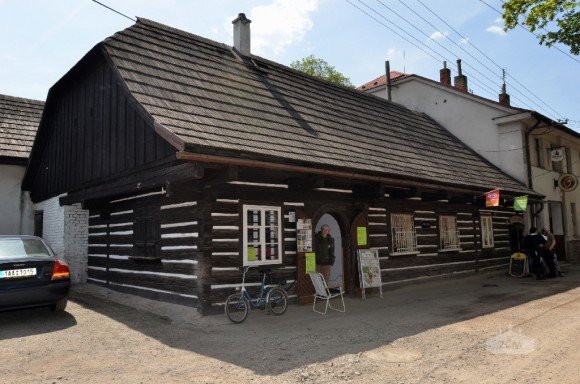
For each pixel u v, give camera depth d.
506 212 18.98
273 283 9.34
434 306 10.02
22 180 16.12
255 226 9.48
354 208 11.84
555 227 22.27
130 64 9.59
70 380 5.12
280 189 9.98
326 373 5.32
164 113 8.25
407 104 23.56
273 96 12.19
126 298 10.50
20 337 6.98
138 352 6.23
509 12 15.30
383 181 10.91
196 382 5.05
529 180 19.28
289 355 6.07
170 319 8.30
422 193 14.39
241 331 7.47
